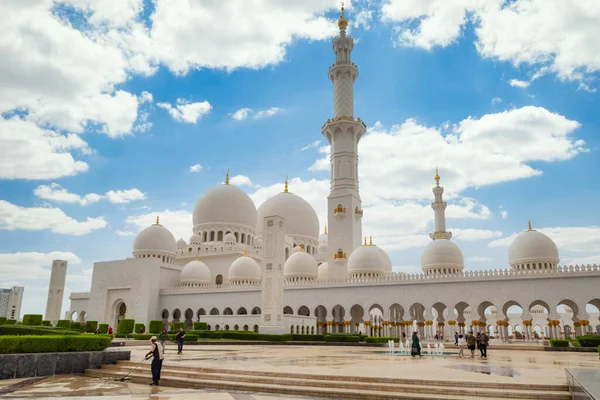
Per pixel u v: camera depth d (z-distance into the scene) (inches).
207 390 773.3
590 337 1680.6
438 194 3688.5
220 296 3267.7
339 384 757.9
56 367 925.2
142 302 3400.6
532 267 2657.5
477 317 2474.2
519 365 1039.6
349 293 2851.9
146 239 3663.9
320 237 4564.5
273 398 698.2
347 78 3383.4
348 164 3267.7
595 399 420.5
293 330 2645.2
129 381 870.4
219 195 3927.2
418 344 1392.7
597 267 2266.2
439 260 2908.5
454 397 668.1
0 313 6850.4
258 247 3951.8
